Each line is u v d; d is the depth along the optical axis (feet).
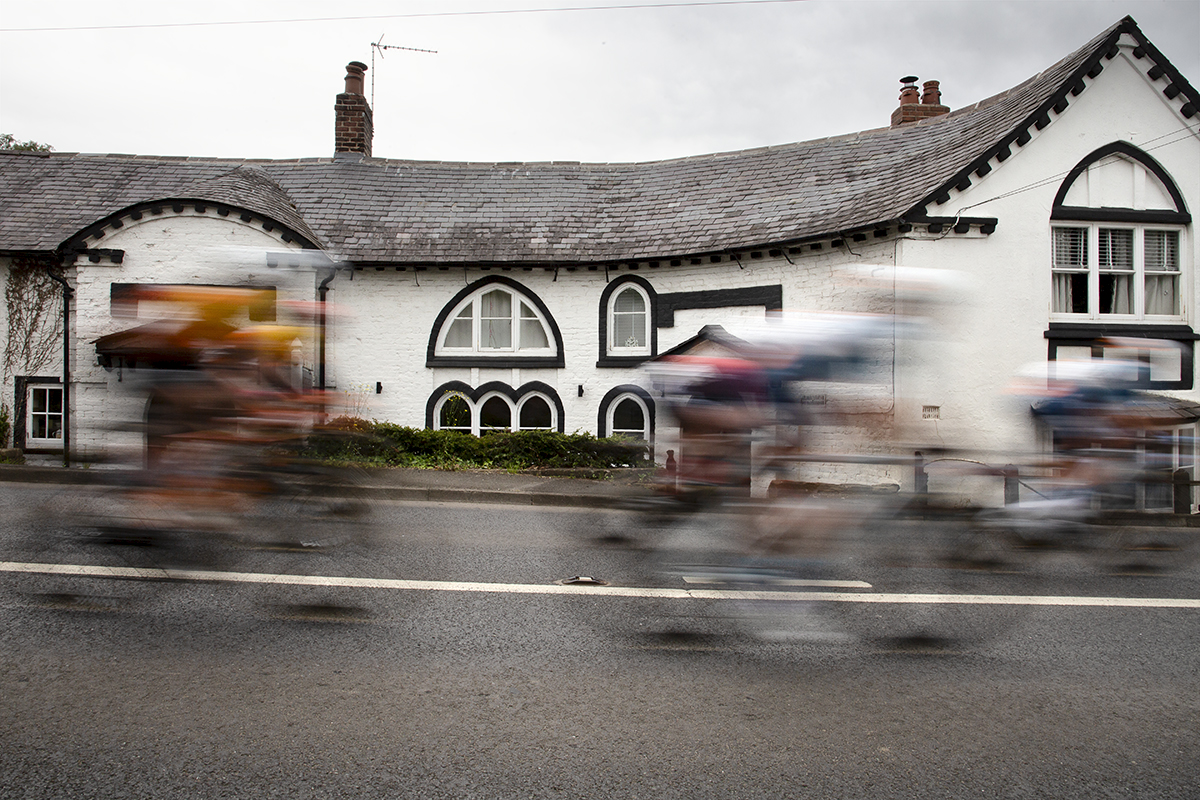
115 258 50.31
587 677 15.26
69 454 48.16
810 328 19.26
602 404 55.67
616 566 23.91
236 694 13.87
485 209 60.64
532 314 57.62
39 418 53.72
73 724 12.56
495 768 11.59
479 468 47.34
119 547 19.17
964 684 15.61
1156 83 47.01
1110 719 14.07
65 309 51.29
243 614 18.13
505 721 13.17
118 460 19.60
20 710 13.01
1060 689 15.46
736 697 14.56
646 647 17.10
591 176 65.41
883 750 12.60
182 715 12.98
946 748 12.75
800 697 14.67
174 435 19.12
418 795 10.79
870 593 21.53
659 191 61.72
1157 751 12.85
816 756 12.31
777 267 50.93
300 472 20.52
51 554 21.12
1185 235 47.75
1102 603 21.70
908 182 48.85
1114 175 47.01
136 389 19.57
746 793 11.11
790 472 18.79
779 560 18.33
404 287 56.80
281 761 11.58
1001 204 45.24
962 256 44.96
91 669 14.78
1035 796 11.32
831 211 50.78
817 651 17.29
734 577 18.38
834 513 18.66
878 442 19.79
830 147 60.85
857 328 19.36
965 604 20.83
